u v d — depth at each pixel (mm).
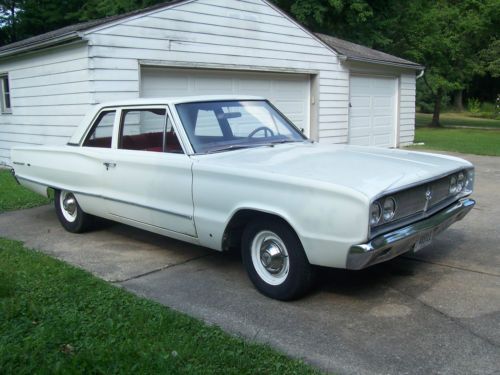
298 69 12898
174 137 4871
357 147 5246
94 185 5734
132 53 9500
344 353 3312
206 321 3811
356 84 15234
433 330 3625
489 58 27297
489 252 5383
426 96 42531
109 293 4176
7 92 12609
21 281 4387
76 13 25172
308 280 4031
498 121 32750
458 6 26750
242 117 5328
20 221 7117
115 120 5559
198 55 10555
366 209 3521
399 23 24422
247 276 4801
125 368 2988
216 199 4375
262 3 11727
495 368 3117
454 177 4648
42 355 3125
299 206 3807
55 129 10430
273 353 3221
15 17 28609
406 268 4914
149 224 5156
